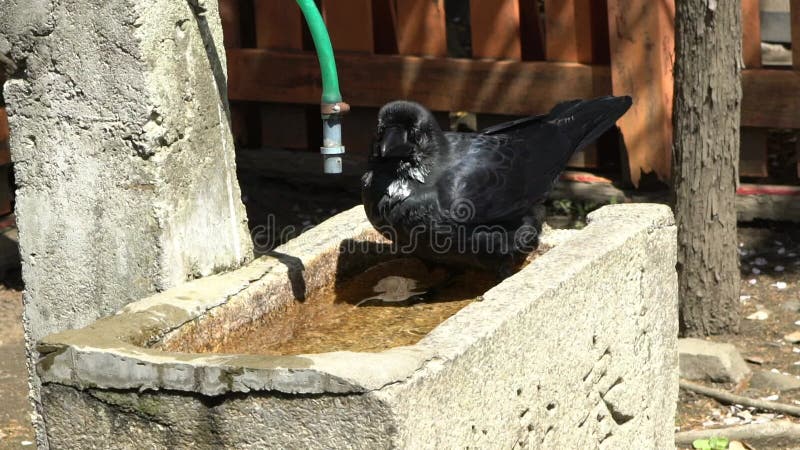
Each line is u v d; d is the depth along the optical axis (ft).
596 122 23.09
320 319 19.40
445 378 13.87
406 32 37.22
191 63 17.47
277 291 18.86
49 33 16.90
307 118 39.86
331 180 39.73
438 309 19.94
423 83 37.01
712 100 27.94
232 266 18.79
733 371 27.07
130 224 17.29
